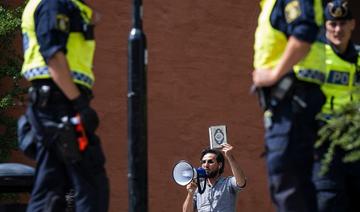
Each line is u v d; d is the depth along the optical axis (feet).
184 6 116.88
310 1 46.32
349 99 52.24
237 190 88.07
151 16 114.93
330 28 54.85
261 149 120.57
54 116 48.32
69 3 48.80
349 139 41.45
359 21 131.03
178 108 115.55
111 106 110.93
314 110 47.83
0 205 68.95
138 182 49.70
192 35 117.19
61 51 47.29
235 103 119.34
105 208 49.19
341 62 54.70
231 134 118.83
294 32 45.68
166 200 113.70
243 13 120.88
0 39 97.19
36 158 49.83
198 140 116.37
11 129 97.19
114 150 110.73
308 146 47.26
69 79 47.39
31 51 49.14
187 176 87.20
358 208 53.78
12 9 101.14
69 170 48.80
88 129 47.70
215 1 118.93
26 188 70.18
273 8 47.62
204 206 87.86
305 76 47.60
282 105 47.14
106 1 111.75
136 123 50.11
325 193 51.78
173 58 115.75
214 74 118.21
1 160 96.63
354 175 52.65
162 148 114.11
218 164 88.43
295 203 46.57
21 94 97.45
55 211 48.85
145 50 51.01
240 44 120.37
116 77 111.55
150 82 114.11
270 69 47.11
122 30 112.27
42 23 47.70
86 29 49.21
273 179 47.19
